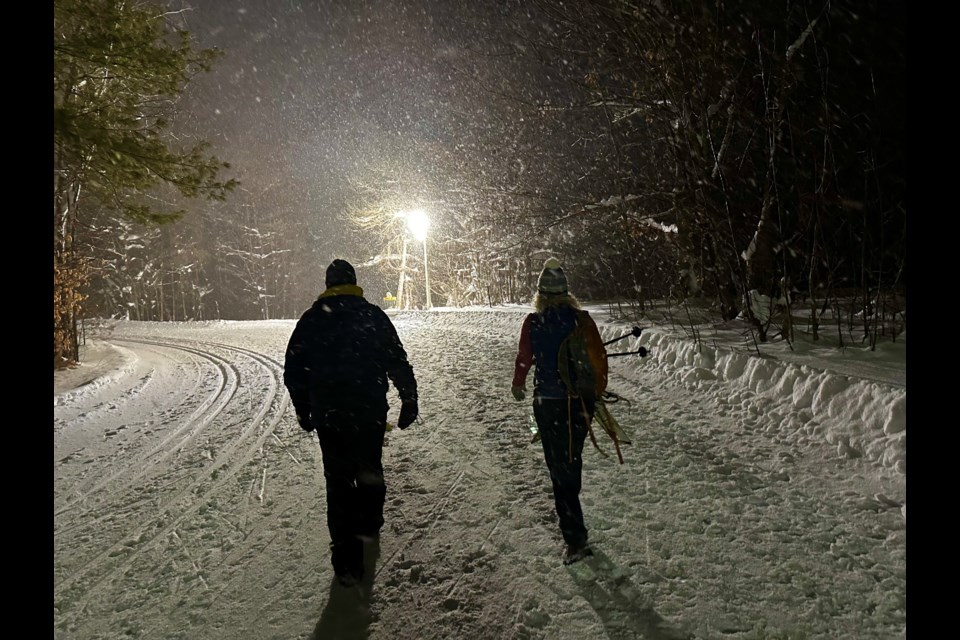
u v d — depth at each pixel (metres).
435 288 38.84
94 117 8.41
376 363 3.37
